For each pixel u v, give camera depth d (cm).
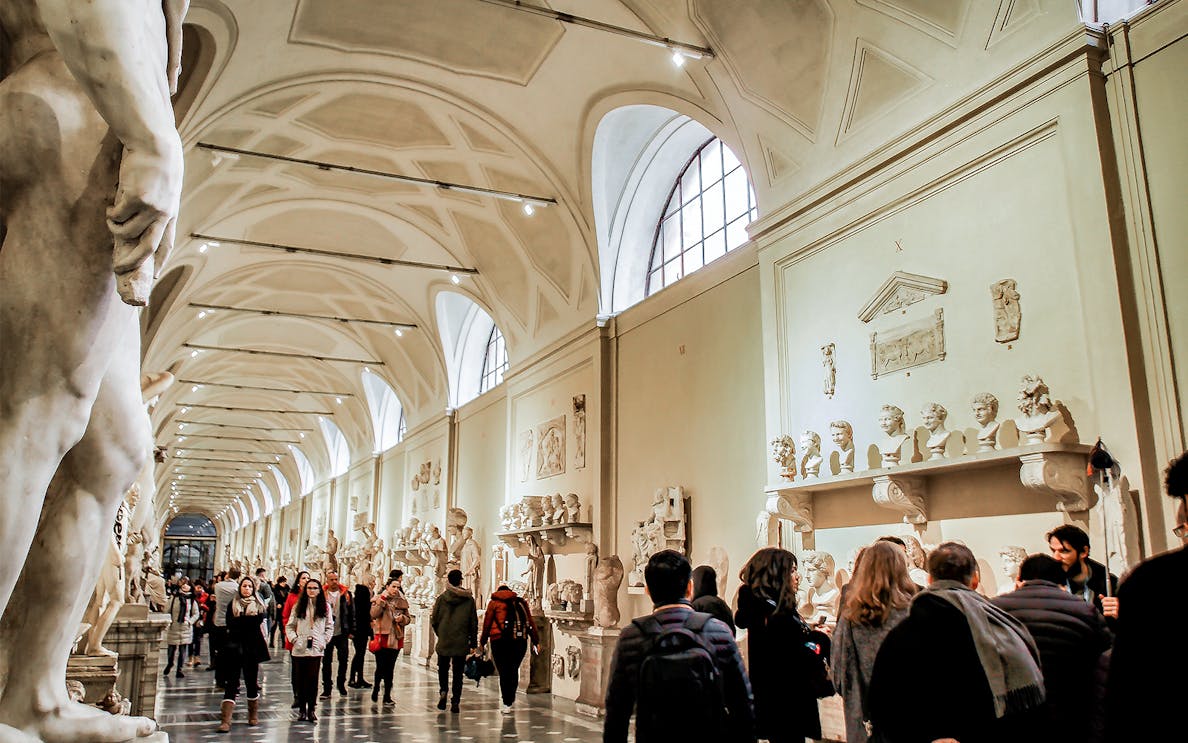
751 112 902
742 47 870
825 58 803
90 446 223
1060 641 288
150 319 1717
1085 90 593
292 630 971
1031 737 264
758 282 948
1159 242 554
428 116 1242
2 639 219
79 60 183
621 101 1080
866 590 358
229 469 4525
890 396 730
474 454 1867
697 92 964
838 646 366
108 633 721
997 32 657
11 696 218
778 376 861
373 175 1275
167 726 920
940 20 696
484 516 1764
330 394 2572
